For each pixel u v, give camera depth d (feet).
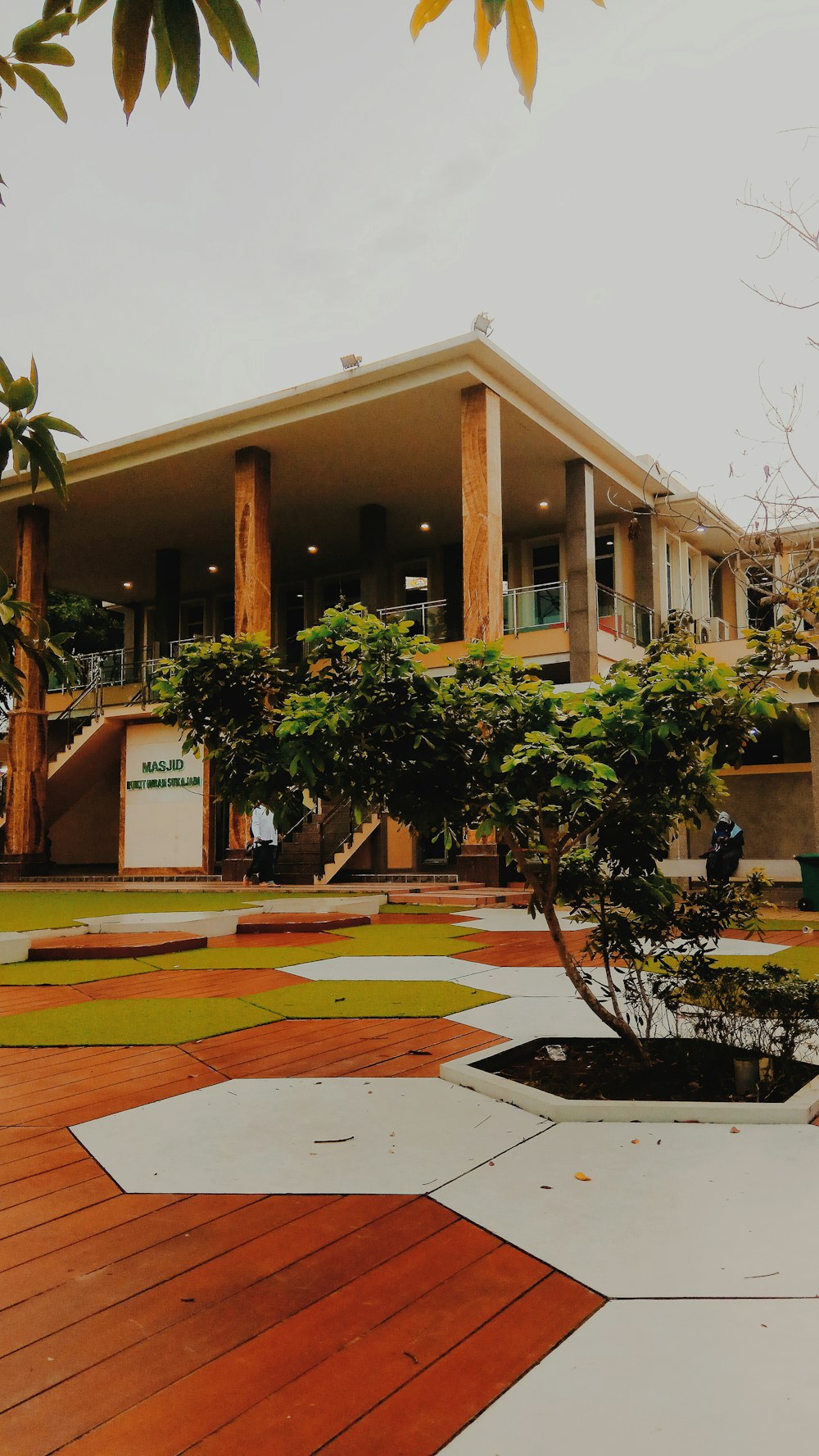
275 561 93.71
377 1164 10.59
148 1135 11.72
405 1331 7.02
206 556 91.25
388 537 85.66
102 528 82.07
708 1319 7.13
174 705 14.32
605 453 66.69
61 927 32.09
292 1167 10.56
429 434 61.98
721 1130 11.64
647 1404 6.05
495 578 53.78
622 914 15.10
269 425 60.59
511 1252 8.35
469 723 13.12
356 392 57.00
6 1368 6.57
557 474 67.46
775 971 15.02
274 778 13.60
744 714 12.83
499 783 12.94
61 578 100.07
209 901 46.57
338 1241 8.63
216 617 104.53
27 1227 9.02
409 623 12.82
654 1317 7.17
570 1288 7.66
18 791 71.77
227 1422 5.93
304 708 12.35
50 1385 6.36
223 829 69.82
